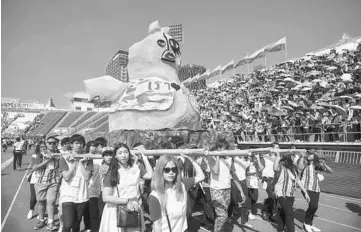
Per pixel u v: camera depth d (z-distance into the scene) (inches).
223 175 220.5
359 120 539.5
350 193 399.5
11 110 2613.2
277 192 235.8
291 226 229.1
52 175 271.0
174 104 421.4
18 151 724.0
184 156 176.2
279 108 778.8
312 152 263.4
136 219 160.6
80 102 2549.2
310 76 984.9
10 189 475.2
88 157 213.9
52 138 271.6
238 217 305.7
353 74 737.6
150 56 455.5
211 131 387.2
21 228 273.7
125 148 167.2
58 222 286.7
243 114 885.8
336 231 259.3
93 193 231.8
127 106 408.8
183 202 145.2
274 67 1417.3
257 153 219.9
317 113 637.3
